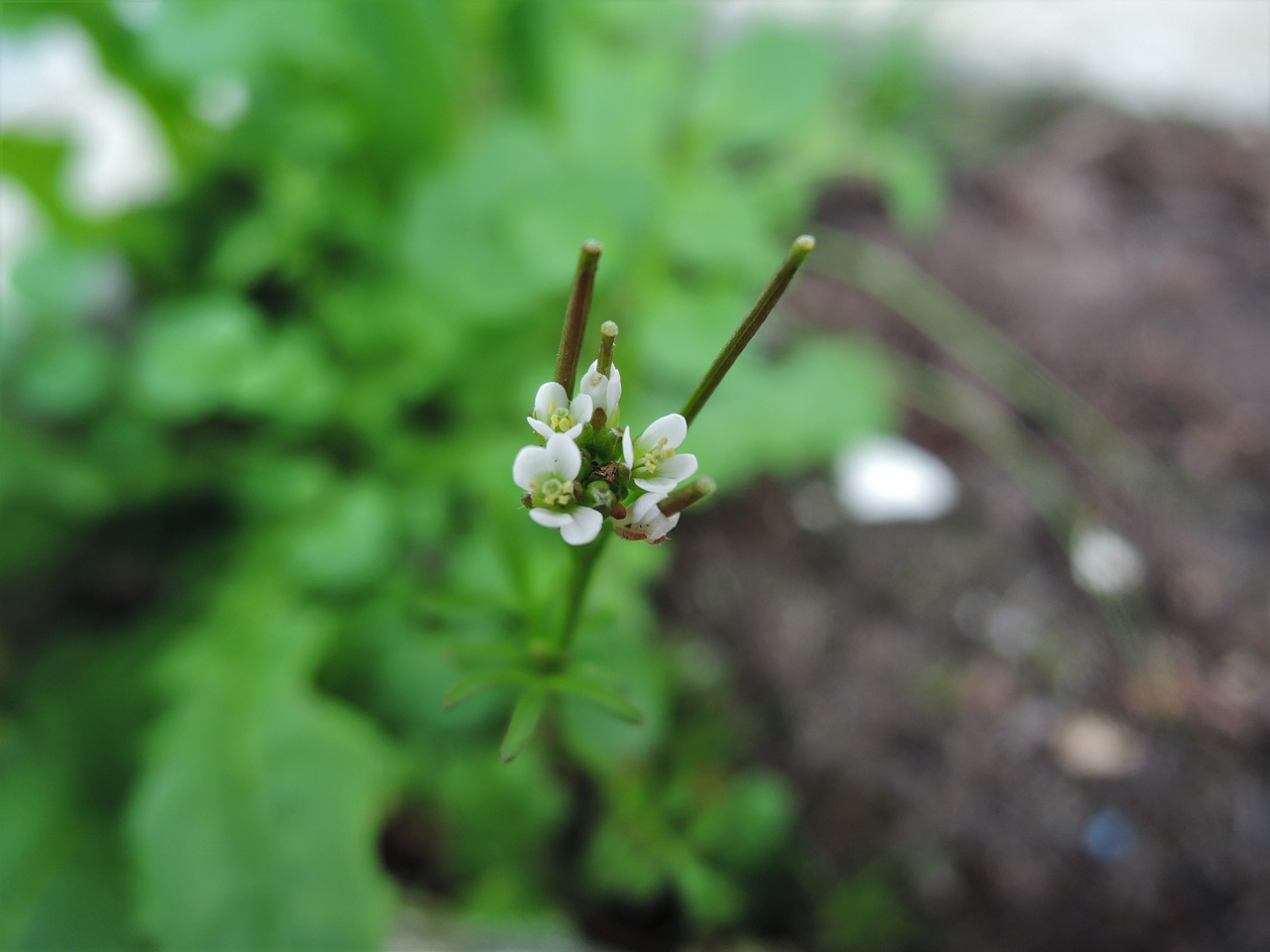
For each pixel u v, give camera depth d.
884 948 0.12
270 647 0.12
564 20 0.15
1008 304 0.17
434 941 0.11
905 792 0.12
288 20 0.14
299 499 0.13
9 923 0.11
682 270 0.16
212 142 0.16
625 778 0.12
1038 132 0.19
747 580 0.14
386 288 0.14
